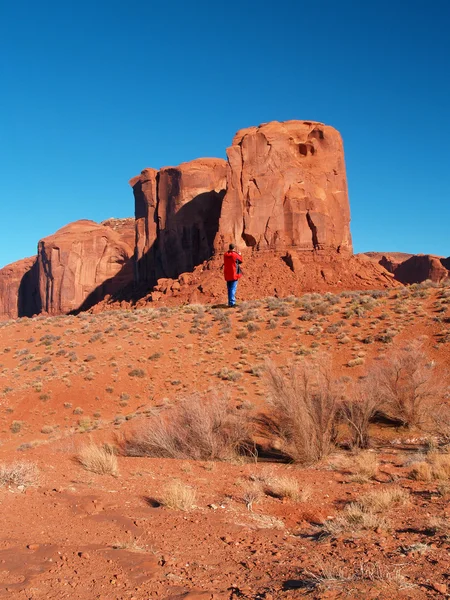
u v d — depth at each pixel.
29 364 31.89
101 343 33.53
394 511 6.58
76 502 7.10
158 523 6.25
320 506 7.36
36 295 130.00
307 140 75.31
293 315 32.25
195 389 24.50
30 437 23.09
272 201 71.38
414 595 3.51
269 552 5.05
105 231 116.50
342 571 4.11
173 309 41.28
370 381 14.78
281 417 12.54
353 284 63.91
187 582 4.19
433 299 29.91
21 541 5.42
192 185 85.19
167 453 12.83
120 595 3.91
